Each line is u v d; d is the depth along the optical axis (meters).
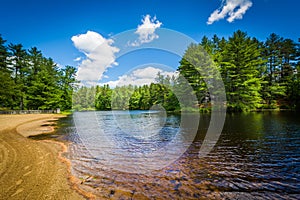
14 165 4.41
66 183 3.43
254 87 20.92
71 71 32.50
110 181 3.56
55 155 5.34
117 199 2.89
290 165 4.32
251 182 3.50
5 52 27.48
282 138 6.96
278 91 23.73
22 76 28.94
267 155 5.08
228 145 6.25
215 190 3.20
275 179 3.62
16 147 6.34
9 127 11.87
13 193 3.01
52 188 3.21
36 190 3.13
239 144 6.33
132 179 3.65
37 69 29.86
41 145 6.68
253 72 21.83
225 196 3.00
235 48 21.64
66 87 31.80
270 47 28.06
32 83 27.39
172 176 3.81
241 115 16.28
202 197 2.96
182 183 3.48
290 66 27.16
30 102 27.42
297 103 21.47
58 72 32.31
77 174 3.89
